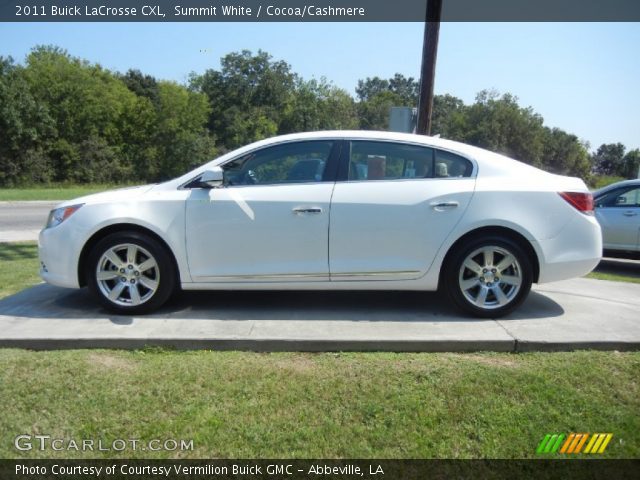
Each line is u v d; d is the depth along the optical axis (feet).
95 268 13.84
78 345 11.80
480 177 13.91
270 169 14.14
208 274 13.84
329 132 14.42
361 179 13.92
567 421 9.06
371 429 8.80
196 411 9.26
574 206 13.91
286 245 13.66
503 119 186.39
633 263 29.86
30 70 140.56
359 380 10.32
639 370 10.81
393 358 11.39
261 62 182.91
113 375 10.45
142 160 157.69
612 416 9.22
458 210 13.57
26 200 75.00
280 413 9.21
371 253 13.69
